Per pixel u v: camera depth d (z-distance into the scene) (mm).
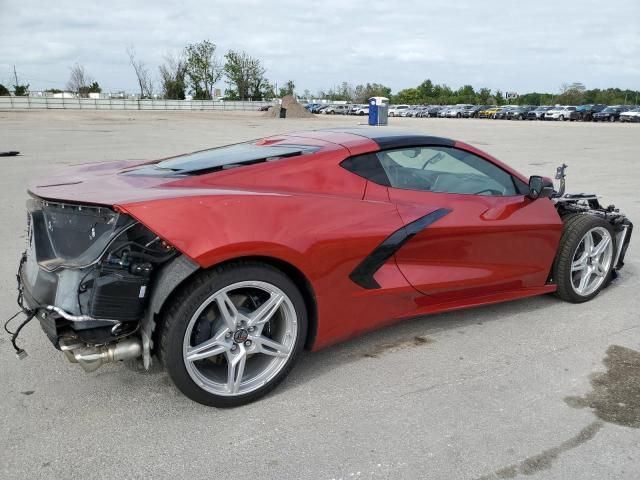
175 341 2514
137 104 61000
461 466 2344
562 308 4117
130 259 2482
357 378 3076
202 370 2766
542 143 19844
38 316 2609
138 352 2643
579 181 10547
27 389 2904
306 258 2791
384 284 3178
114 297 2467
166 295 2445
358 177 3213
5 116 35000
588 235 4094
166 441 2498
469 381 3047
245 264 2627
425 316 3953
